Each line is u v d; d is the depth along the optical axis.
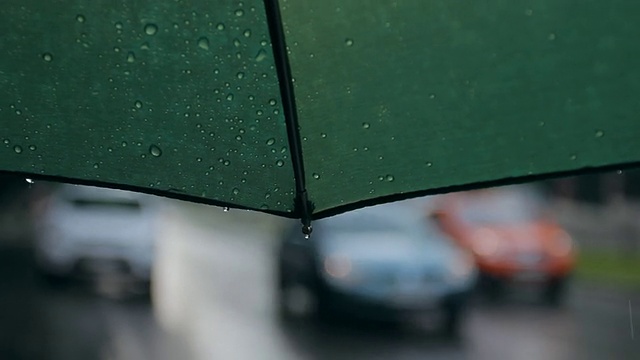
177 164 2.98
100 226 18.78
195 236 41.06
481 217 20.42
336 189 3.01
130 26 2.88
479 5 2.86
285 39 2.88
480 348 13.16
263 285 21.17
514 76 2.90
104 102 2.93
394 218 15.95
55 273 18.95
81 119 2.94
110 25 2.88
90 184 3.00
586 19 2.82
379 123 2.96
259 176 2.99
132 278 18.75
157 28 2.88
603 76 2.87
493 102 2.93
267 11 2.82
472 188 3.01
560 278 19.11
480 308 17.88
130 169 2.99
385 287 14.46
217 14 2.88
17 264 24.59
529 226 19.80
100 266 18.70
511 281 18.92
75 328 14.59
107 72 2.91
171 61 2.90
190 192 3.00
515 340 13.90
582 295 20.03
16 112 2.93
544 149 2.95
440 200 26.16
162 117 2.95
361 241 15.14
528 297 19.39
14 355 12.19
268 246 34.81
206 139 2.97
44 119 2.94
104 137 2.96
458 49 2.89
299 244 15.79
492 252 19.08
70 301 17.58
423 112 2.96
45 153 2.97
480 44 2.88
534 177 2.99
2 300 17.44
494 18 2.86
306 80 2.93
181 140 2.97
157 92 2.93
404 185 3.01
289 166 2.99
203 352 12.76
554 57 2.87
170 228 46.84
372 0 2.86
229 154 2.99
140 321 15.46
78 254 18.64
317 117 2.97
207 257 29.06
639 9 2.79
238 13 2.87
